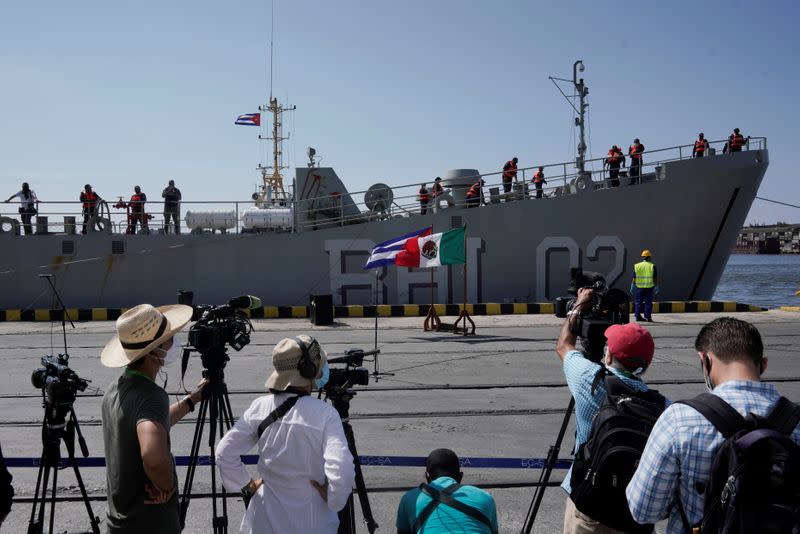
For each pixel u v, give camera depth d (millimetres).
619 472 3350
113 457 3471
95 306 22203
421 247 16953
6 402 10562
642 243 22750
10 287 22078
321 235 22547
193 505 6418
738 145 22953
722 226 22812
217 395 4414
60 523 5949
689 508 2746
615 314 4086
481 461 6535
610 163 23203
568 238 22641
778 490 2387
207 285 22375
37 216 22406
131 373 3566
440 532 3381
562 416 9617
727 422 2637
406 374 12492
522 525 5996
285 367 3621
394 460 6656
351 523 4723
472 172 24516
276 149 35812
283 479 3545
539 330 18406
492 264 22625
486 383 11719
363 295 22625
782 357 13945
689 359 13883
